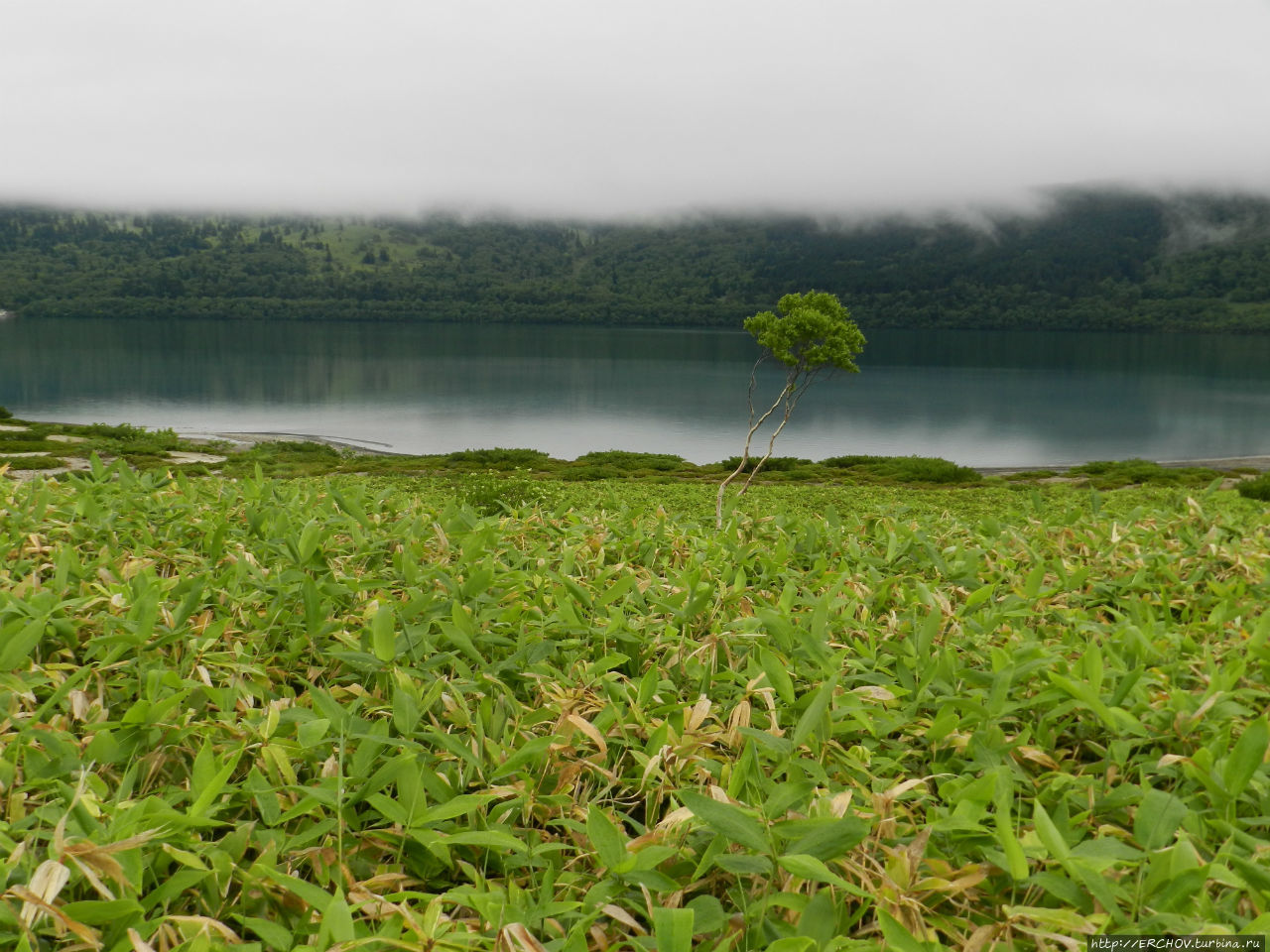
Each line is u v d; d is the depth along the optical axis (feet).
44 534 12.35
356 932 5.00
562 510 15.94
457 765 6.67
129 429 277.85
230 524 13.34
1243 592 11.18
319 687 8.77
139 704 6.42
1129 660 8.54
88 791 5.72
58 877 4.48
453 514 14.03
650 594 10.84
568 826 5.93
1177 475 224.12
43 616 8.14
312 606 8.77
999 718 7.31
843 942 4.56
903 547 13.10
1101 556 13.34
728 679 8.45
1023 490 116.37
